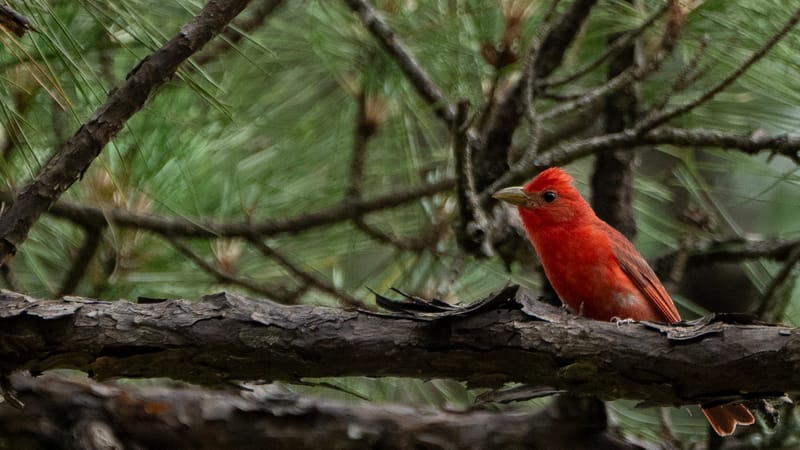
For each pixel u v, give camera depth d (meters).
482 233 9.27
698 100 9.67
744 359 6.71
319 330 7.20
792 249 11.16
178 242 10.07
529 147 10.13
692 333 6.87
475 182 10.97
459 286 10.62
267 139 10.88
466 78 10.66
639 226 11.77
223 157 10.66
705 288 15.17
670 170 12.66
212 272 10.06
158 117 9.97
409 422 9.69
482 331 7.06
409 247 10.73
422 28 10.41
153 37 8.47
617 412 10.21
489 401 8.27
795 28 9.45
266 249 10.21
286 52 10.99
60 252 10.27
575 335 7.00
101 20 8.89
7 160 9.05
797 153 9.90
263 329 7.22
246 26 10.64
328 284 10.12
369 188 11.70
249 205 10.74
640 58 10.43
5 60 8.64
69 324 7.18
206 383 7.54
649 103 11.22
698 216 11.33
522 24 9.22
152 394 9.46
